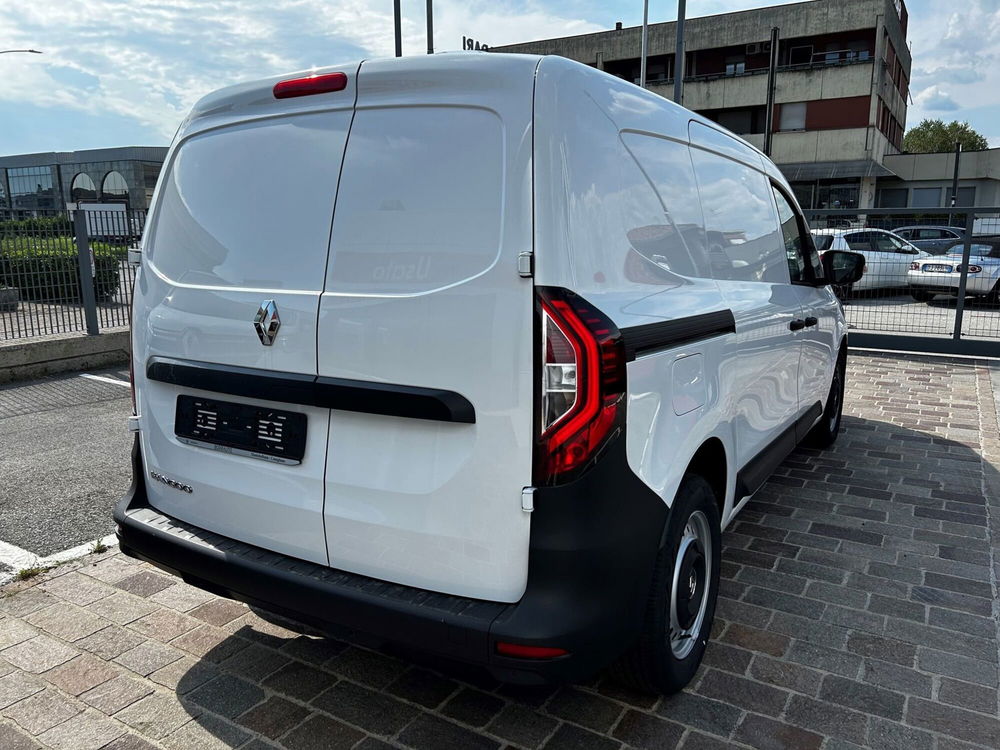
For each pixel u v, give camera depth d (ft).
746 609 10.72
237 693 8.71
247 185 7.98
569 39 151.84
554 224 6.45
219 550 8.02
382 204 7.07
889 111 145.07
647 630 7.77
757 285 11.47
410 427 6.96
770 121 123.75
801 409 14.46
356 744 7.86
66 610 10.55
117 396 24.32
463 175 6.73
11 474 16.43
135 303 9.11
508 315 6.43
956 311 31.86
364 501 7.20
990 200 147.54
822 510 14.57
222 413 8.18
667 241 8.46
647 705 8.50
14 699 8.57
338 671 9.14
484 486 6.64
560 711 8.39
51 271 28.12
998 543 13.01
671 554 7.91
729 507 10.14
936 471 16.97
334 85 7.41
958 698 8.66
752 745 7.86
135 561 12.09
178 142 8.84
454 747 7.81
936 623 10.34
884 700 8.63
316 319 7.29
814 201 131.54
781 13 131.95
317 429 7.47
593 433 6.46
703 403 8.66
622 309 7.00
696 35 139.54
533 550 6.56
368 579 7.30
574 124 6.84
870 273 33.24
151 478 9.11
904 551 12.69
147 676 9.02
